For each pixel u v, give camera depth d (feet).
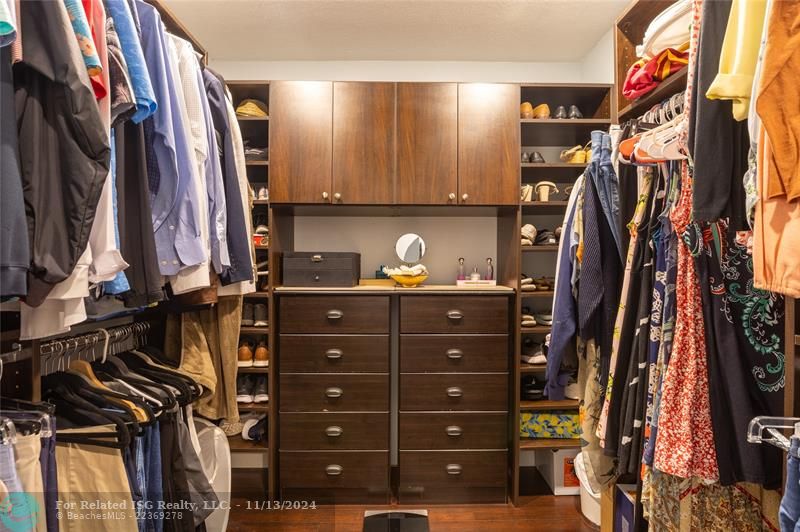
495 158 7.63
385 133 7.59
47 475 3.07
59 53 2.57
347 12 7.22
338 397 7.58
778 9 2.43
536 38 8.06
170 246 4.00
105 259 3.12
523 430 7.84
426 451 7.61
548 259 8.94
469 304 7.66
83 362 4.42
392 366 8.68
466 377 7.64
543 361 7.76
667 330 3.63
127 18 3.31
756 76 2.57
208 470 5.62
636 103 4.75
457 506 7.57
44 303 3.09
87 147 2.68
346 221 8.95
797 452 2.54
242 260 5.05
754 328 3.49
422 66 9.00
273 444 7.61
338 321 7.59
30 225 2.56
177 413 4.62
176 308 5.23
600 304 4.77
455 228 9.00
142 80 3.33
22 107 2.60
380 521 6.48
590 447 4.86
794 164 2.44
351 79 8.98
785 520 2.59
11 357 3.29
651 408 3.75
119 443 3.62
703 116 2.97
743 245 3.48
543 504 7.63
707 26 2.97
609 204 4.73
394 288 7.75
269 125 7.54
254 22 7.51
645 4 4.68
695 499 3.81
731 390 3.37
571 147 9.01
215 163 4.75
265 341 8.20
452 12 7.23
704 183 2.97
